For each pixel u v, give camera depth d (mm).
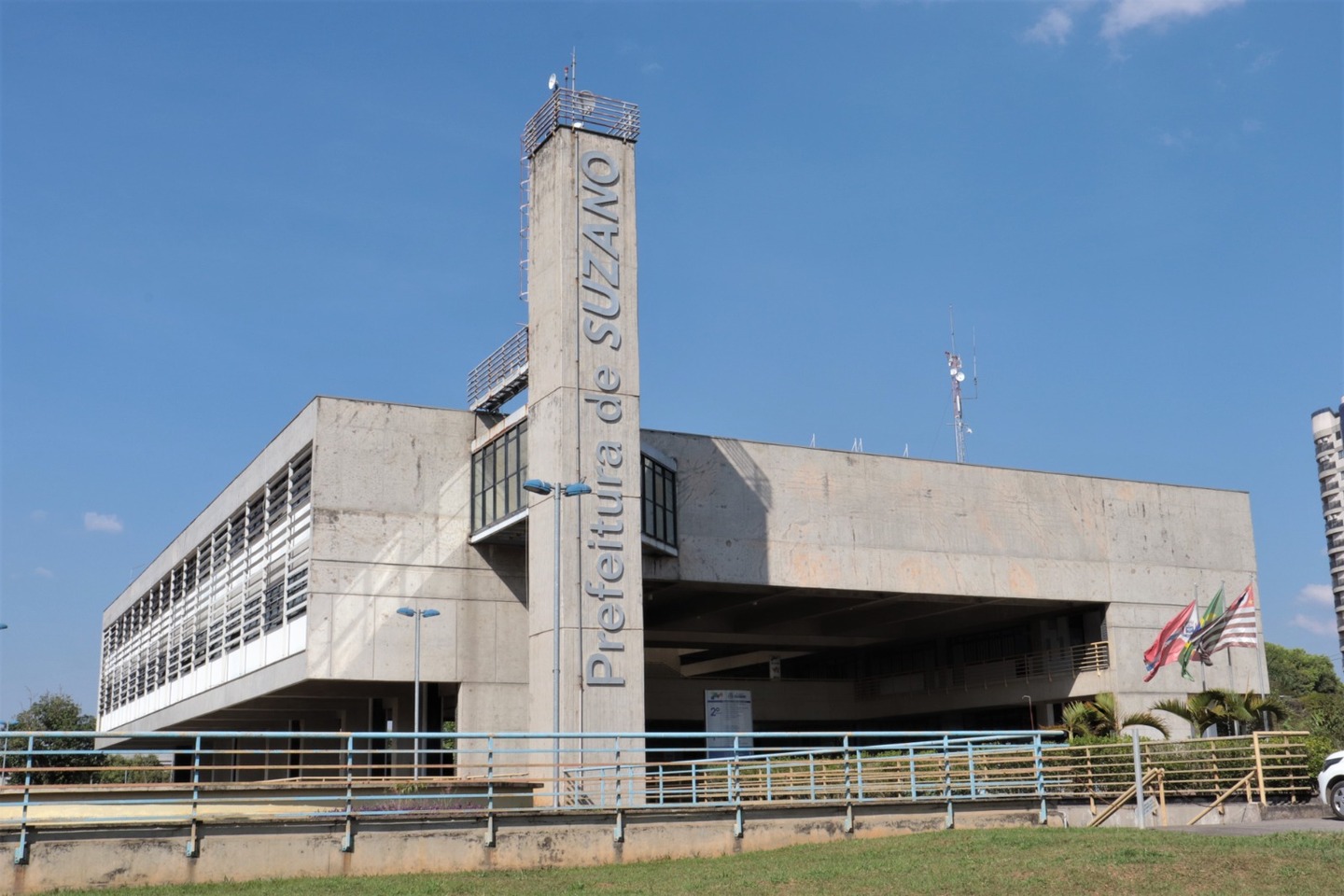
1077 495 55875
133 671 71625
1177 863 17609
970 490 53438
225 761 69875
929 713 65000
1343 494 151125
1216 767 29047
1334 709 58875
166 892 19125
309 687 44156
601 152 43125
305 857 20969
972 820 26000
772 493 49094
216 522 54375
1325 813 26656
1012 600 53781
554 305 41438
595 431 40531
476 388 46062
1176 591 57000
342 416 43219
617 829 22844
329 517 42281
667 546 45219
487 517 43344
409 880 20203
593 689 38438
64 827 19688
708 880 19125
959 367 63375
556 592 37219
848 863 20016
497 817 22281
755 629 61594
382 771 49344
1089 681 55719
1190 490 58688
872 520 50906
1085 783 31750
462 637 43031
